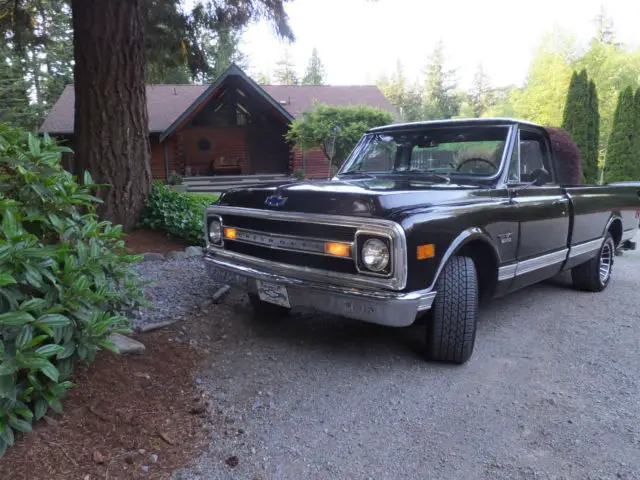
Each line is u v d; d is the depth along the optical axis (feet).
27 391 7.77
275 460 8.46
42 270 8.26
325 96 88.63
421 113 186.80
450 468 8.29
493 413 10.00
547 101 106.63
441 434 9.27
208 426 9.36
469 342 11.72
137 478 7.78
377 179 15.58
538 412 10.04
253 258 12.50
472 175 14.55
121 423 8.98
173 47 32.78
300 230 11.37
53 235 9.89
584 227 17.19
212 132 74.90
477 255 12.96
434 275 10.68
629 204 20.56
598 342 13.89
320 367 11.99
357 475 8.11
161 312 14.67
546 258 15.14
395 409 10.12
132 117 24.26
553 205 15.08
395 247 9.91
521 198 14.03
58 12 36.73
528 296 18.81
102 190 23.70
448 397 10.62
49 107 92.12
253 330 14.26
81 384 9.70
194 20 31.27
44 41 34.22
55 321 7.89
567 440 9.07
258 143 76.89
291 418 9.75
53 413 8.79
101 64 23.29
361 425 9.54
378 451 8.74
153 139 70.18
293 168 76.38
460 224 11.35
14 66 86.12
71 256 8.94
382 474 8.14
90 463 7.92
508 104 167.63
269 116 76.18
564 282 21.04
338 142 59.67
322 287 10.82
